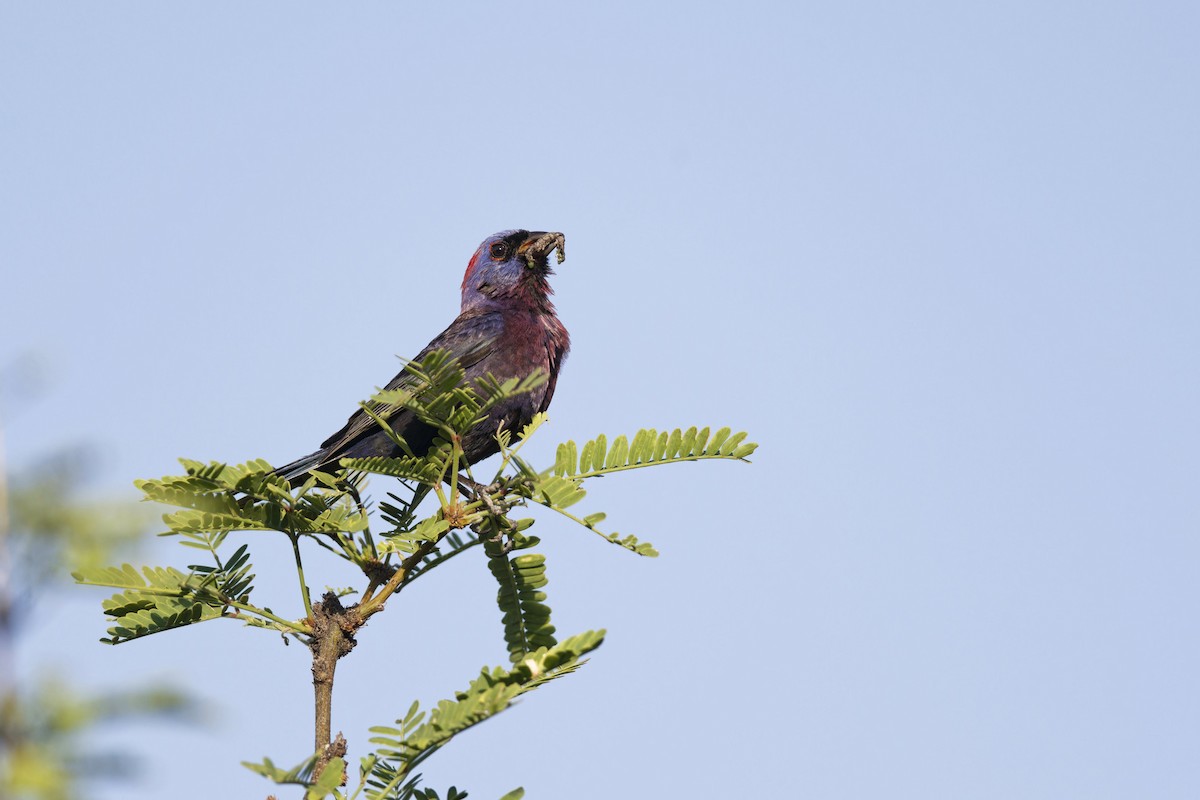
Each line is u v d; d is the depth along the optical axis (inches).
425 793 271.4
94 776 132.3
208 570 322.0
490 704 253.1
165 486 309.6
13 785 126.0
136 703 139.5
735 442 337.1
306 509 330.6
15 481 130.6
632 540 331.9
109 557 132.7
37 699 131.5
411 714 262.2
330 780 241.1
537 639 357.4
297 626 322.7
